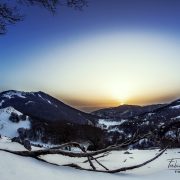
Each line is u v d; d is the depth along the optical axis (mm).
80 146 16688
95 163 22328
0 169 11227
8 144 16547
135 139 17344
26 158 14352
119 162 23406
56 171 13602
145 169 18719
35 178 11688
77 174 14086
